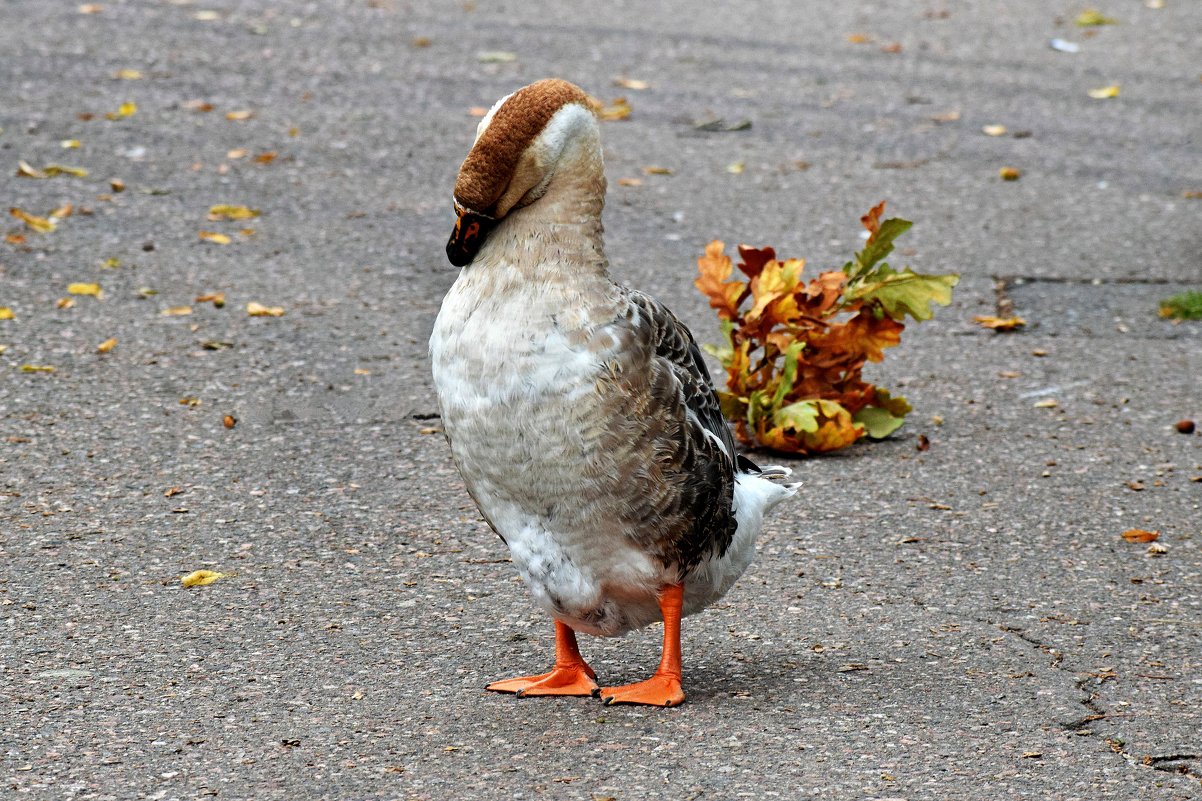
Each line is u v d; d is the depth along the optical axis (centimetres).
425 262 1196
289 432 902
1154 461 896
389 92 1605
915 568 747
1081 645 660
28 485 812
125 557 733
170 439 883
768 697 602
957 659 643
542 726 571
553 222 552
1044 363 1053
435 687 611
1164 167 1495
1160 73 1817
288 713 582
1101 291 1187
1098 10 2095
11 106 1476
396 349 1037
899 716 584
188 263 1164
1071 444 921
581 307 547
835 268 1202
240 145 1428
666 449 557
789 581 731
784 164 1465
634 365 550
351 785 521
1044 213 1359
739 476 628
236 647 643
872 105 1655
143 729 564
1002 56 1867
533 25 1900
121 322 1053
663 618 592
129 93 1543
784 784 525
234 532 768
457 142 1473
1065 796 520
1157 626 681
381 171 1391
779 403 896
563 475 552
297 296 1117
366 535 771
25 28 1728
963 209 1362
